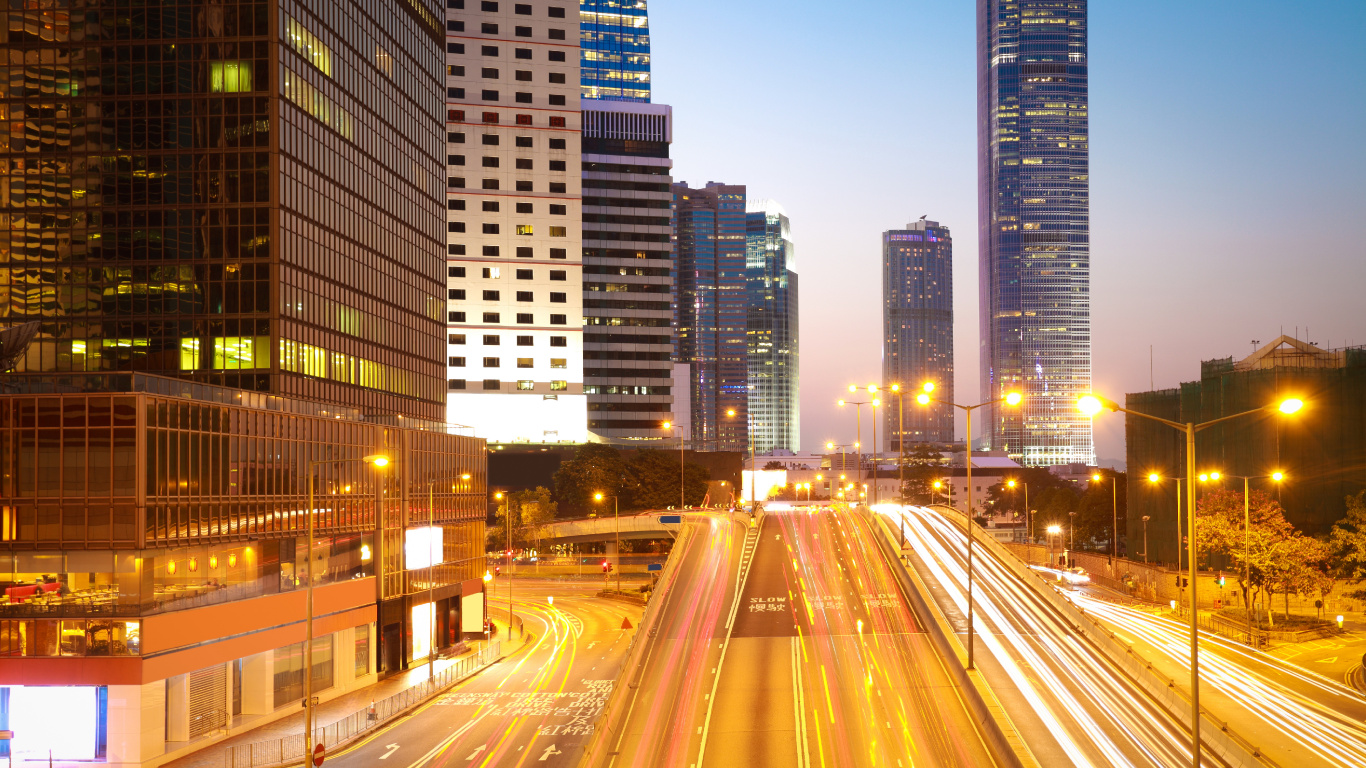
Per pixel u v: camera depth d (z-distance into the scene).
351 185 101.25
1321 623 95.75
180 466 56.72
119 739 51.62
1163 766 41.53
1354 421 120.12
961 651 65.38
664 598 84.00
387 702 65.31
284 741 55.47
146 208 88.56
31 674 52.03
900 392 103.06
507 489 197.00
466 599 97.88
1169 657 73.00
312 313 93.19
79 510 53.34
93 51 88.69
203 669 57.59
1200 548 108.19
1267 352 130.50
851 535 113.25
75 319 88.38
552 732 55.03
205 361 87.88
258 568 63.81
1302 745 46.91
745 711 52.88
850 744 46.59
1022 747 43.72
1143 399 146.00
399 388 111.25
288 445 67.75
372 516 78.56
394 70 111.56
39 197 88.88
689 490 197.62
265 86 88.25
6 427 54.03
